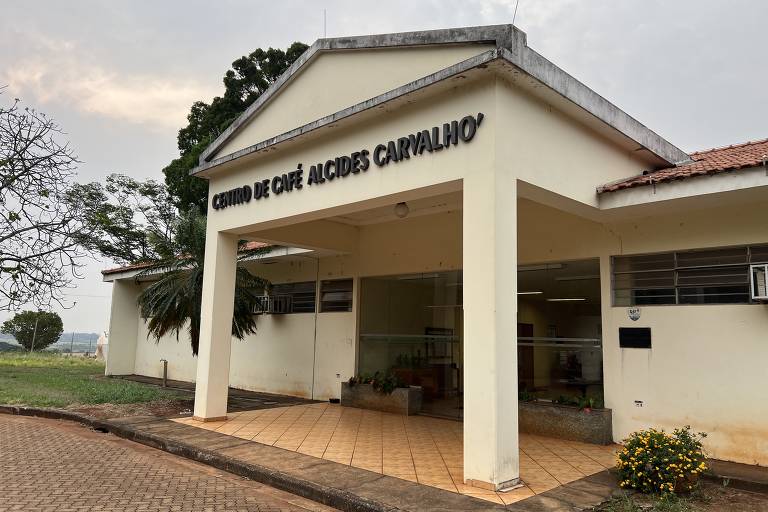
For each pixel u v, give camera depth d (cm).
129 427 943
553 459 739
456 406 1058
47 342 3644
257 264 1564
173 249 1295
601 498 573
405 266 1186
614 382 852
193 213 1303
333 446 815
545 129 691
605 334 871
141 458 778
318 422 1014
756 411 720
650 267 852
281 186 910
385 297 1247
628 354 843
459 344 1078
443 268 1116
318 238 1208
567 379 921
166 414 1080
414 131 711
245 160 986
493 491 580
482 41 652
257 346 1553
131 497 595
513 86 649
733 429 735
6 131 1415
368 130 776
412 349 1169
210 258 1055
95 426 997
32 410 1134
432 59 716
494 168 611
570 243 930
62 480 651
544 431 888
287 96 937
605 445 824
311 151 868
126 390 1393
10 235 1452
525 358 982
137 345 2042
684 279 815
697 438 761
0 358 2567
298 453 769
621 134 795
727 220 766
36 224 1477
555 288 960
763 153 778
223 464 730
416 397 1120
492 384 589
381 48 776
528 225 985
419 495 576
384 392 1145
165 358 1881
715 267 788
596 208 778
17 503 561
